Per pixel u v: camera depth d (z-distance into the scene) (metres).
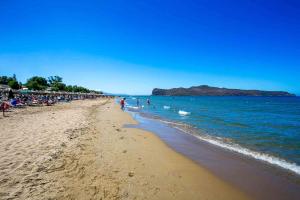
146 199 6.09
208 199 6.39
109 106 50.94
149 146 12.47
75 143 11.41
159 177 7.81
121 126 20.28
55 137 12.39
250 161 10.13
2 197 5.52
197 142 14.19
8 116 20.55
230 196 6.64
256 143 13.95
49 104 38.09
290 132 18.11
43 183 6.49
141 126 21.08
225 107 56.19
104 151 10.50
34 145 10.48
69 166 8.05
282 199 6.54
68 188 6.30
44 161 8.33
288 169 9.06
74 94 91.06
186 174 8.30
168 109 46.81
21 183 6.38
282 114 36.00
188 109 47.19
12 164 7.83
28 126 15.52
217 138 15.59
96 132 15.31
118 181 7.11
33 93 65.00
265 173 8.60
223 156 10.91
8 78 88.25
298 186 7.45
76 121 19.70
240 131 18.59
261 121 25.81
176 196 6.44
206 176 8.17
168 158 10.29
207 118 29.05
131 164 8.93
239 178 8.07
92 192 6.18
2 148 9.74
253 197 6.63
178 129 19.61
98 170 7.92
